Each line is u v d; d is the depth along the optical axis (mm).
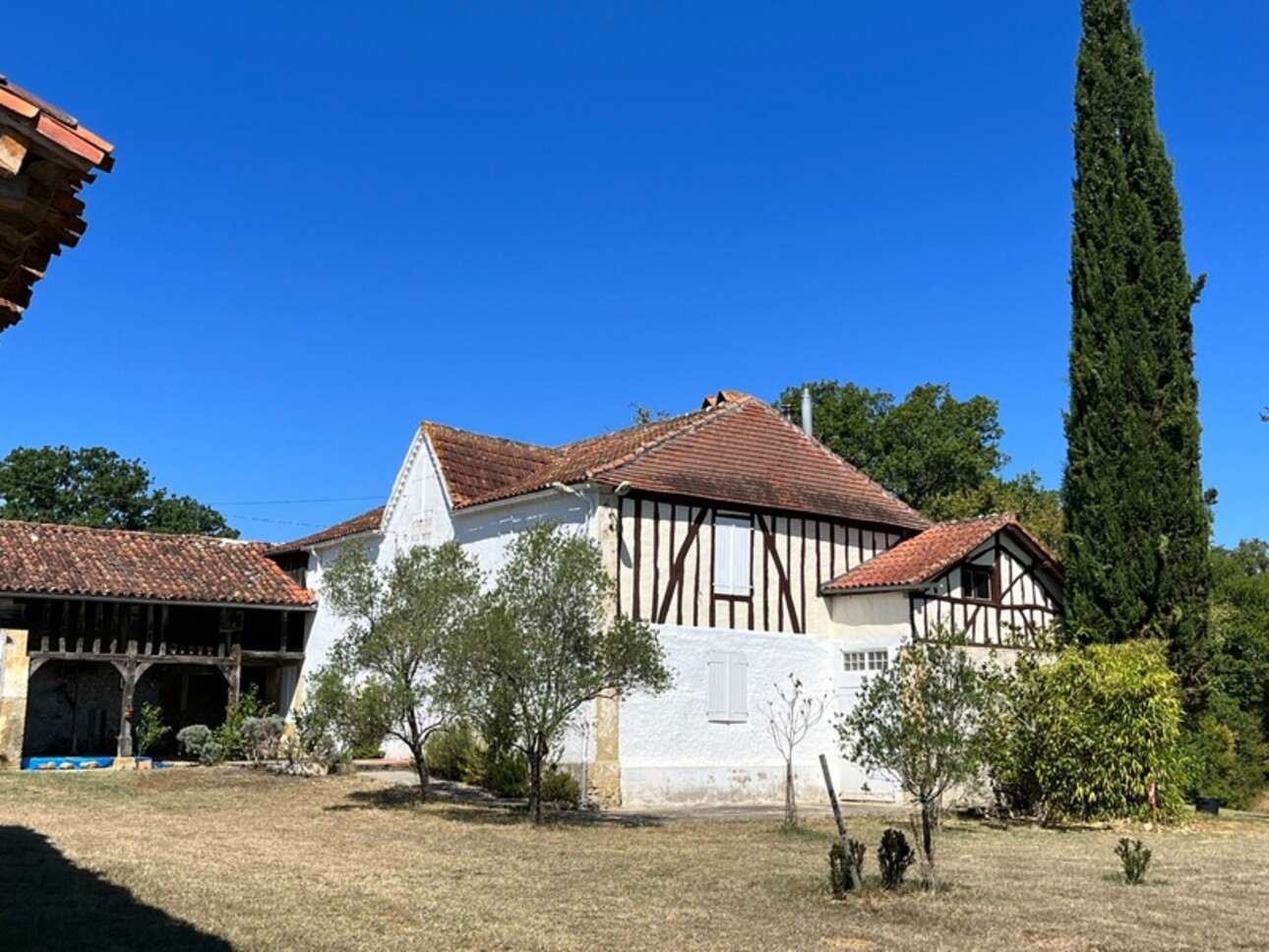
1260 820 20844
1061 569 23656
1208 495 22500
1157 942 8938
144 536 28859
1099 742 18656
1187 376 22453
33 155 4242
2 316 5336
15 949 7770
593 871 12008
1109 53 23656
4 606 24000
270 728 24875
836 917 9734
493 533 22516
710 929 9086
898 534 24672
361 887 10625
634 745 19859
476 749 20703
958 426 41875
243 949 7938
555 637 16531
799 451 24859
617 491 20109
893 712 11859
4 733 23266
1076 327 23078
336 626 26984
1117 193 22969
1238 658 30188
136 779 20812
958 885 11570
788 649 22188
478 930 8789
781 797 21453
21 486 44719
